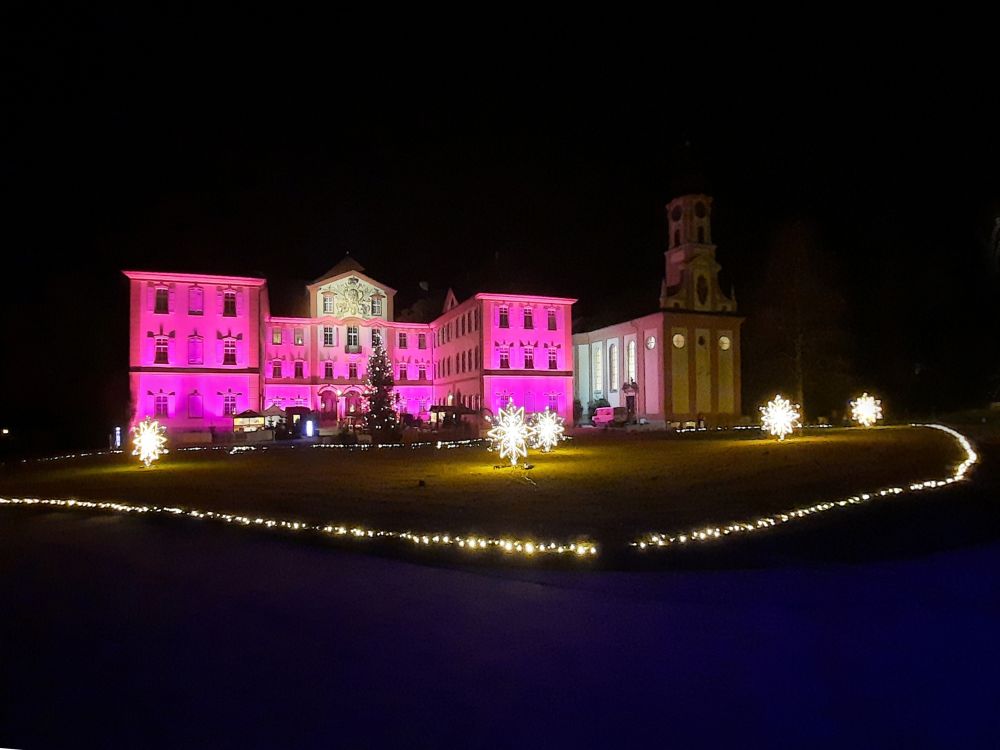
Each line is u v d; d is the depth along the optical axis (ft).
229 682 20.61
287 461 101.35
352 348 240.94
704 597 28.94
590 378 252.21
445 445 139.95
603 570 33.71
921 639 23.65
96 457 131.23
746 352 230.27
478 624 25.71
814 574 32.50
